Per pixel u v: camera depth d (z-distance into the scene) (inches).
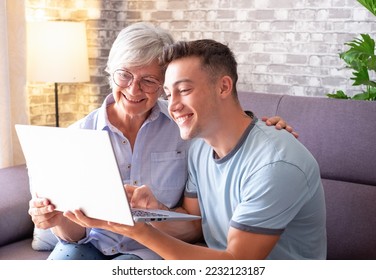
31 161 65.3
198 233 79.5
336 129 90.8
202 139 73.5
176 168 81.0
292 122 94.6
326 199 88.9
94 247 78.8
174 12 140.7
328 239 87.7
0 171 103.3
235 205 67.5
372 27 119.4
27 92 126.8
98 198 59.2
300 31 126.7
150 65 74.4
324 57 125.0
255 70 132.9
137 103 76.1
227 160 67.3
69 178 61.1
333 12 122.9
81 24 132.0
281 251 68.4
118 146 79.5
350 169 89.6
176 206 82.2
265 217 62.7
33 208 66.4
